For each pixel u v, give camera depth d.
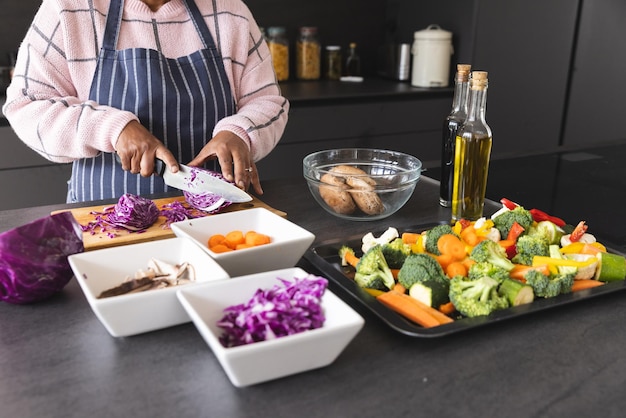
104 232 1.12
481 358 0.75
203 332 0.69
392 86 2.94
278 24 3.05
